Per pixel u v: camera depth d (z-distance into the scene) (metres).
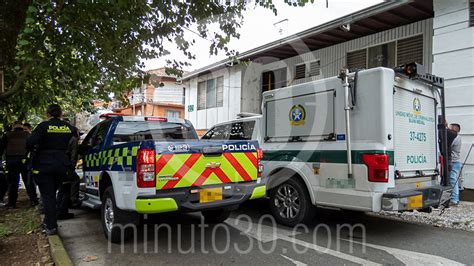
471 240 4.72
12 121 7.48
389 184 4.42
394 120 4.62
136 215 4.39
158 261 3.94
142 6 5.25
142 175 3.84
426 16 8.96
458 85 7.52
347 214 6.29
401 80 4.83
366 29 9.88
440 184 5.46
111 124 5.45
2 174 7.15
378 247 4.42
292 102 5.60
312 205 5.27
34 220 5.59
